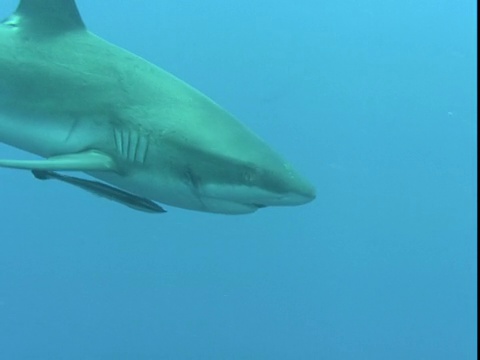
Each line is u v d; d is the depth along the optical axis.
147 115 2.01
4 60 2.13
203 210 2.04
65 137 2.07
